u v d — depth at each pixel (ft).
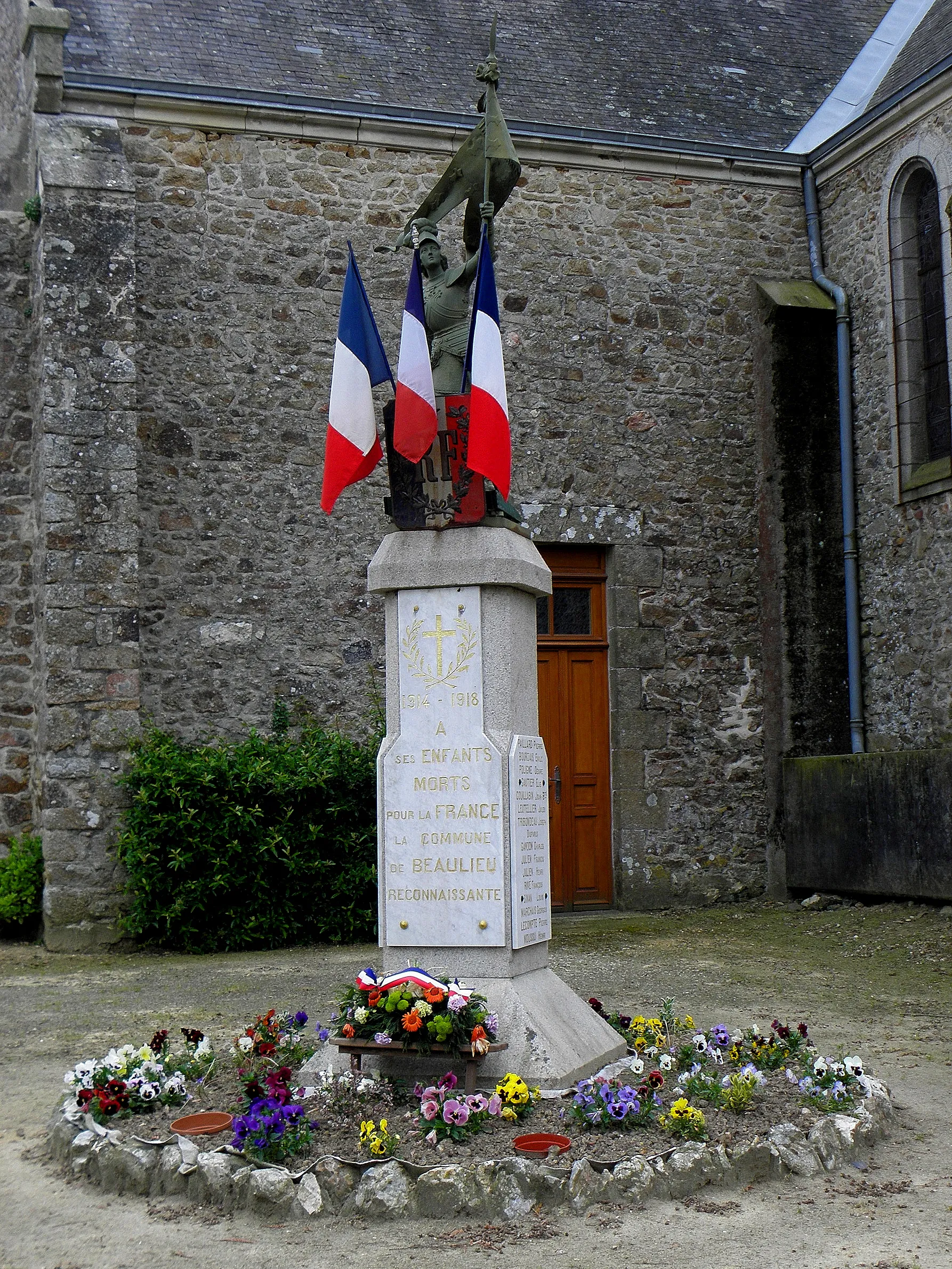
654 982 24.53
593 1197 12.61
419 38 38.34
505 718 16.43
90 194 30.17
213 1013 21.68
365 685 33.19
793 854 35.19
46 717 29.17
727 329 37.22
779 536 35.96
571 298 35.83
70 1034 20.22
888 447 35.35
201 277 32.99
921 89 33.86
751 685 36.58
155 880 28.22
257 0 37.65
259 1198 12.46
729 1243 11.71
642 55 40.78
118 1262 11.46
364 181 34.40
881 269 35.63
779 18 44.24
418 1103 14.46
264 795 29.45
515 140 35.47
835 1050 18.93
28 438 32.48
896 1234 11.89
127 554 29.63
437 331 17.95
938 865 29.86
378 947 29.25
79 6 35.04
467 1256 11.46
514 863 16.06
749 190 37.78
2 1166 14.10
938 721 33.37
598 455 35.68
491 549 16.46
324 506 16.93
